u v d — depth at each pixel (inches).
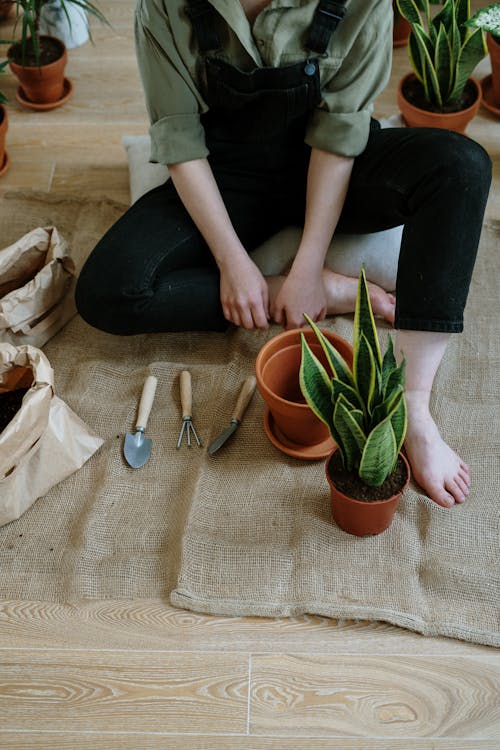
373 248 67.9
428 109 79.3
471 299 69.6
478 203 54.2
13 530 57.6
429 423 56.9
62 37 94.5
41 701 50.6
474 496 57.3
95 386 65.0
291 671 51.4
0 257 65.2
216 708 50.1
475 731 48.7
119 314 62.3
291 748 48.6
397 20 89.4
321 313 63.7
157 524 57.5
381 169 59.0
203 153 60.5
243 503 57.6
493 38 79.9
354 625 53.1
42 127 88.1
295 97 56.7
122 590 54.8
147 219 63.0
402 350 56.3
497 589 53.0
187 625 53.4
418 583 53.8
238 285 61.0
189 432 61.7
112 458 60.6
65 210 79.1
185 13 54.6
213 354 67.7
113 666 51.9
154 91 58.5
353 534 55.6
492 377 64.3
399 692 50.4
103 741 49.1
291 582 54.0
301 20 53.6
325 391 49.6
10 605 54.6
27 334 66.3
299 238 68.5
